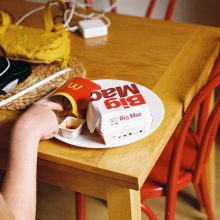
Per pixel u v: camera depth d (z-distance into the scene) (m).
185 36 1.40
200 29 1.44
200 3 2.20
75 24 1.50
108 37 1.42
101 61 1.28
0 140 0.98
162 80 1.17
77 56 1.31
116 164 0.90
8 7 1.67
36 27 1.51
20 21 1.53
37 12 1.62
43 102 1.02
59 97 1.05
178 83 1.15
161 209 1.81
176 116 1.04
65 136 0.96
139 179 0.87
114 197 0.97
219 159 2.03
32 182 0.89
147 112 0.94
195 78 1.17
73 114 1.00
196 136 1.46
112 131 0.92
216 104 1.17
